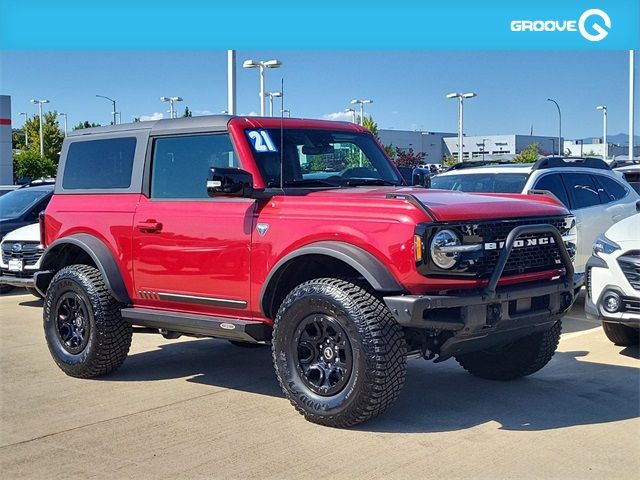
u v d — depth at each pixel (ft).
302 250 16.94
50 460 15.24
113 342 21.30
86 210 22.11
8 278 36.27
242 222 18.40
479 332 16.40
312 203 17.46
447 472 14.25
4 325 30.45
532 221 17.54
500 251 16.70
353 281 17.15
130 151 21.54
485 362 20.83
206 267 19.07
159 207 20.26
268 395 19.74
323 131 20.94
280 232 17.67
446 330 16.40
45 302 22.39
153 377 21.84
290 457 15.11
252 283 18.21
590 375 21.18
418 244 15.69
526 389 19.94
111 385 20.97
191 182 20.03
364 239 16.37
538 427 16.76
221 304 18.98
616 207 32.94
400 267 15.87
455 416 17.61
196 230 19.24
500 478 13.97
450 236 15.92
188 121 20.45
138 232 20.53
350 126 22.00
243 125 19.45
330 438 16.17
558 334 19.98
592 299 22.97
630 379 20.75
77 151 23.02
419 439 16.03
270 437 16.30
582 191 32.01
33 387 20.81
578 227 30.76
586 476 14.05
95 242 21.54
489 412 17.89
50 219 23.16
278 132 19.88
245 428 16.96
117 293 20.86
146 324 20.62
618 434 16.26
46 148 216.54
